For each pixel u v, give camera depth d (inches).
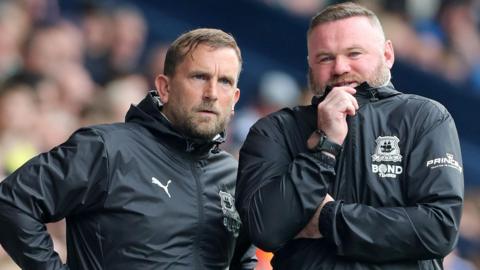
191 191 549.0
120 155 535.8
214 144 559.2
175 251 536.4
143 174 538.6
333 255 503.2
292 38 1389.0
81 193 526.6
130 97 1025.5
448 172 504.7
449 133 518.9
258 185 512.4
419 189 503.2
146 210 532.7
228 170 572.7
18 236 519.2
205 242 547.5
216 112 546.0
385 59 540.7
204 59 544.4
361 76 524.7
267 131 530.3
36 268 522.9
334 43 524.4
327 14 530.6
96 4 1185.4
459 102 1520.7
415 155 510.0
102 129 540.7
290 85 1343.5
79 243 538.3
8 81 959.6
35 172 524.4
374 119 519.8
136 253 528.7
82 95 1046.4
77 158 526.0
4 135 916.6
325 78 527.8
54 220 530.6
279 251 522.3
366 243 491.5
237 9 1369.3
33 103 954.7
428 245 493.0
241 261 589.6
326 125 506.9
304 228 507.2
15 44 1053.8
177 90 549.0
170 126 549.6
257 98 1309.1
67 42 1088.8
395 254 494.3
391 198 505.4
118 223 530.3
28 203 520.1
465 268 1162.6
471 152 1515.7
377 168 510.0
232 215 561.6
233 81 551.2
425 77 1492.4
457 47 1588.3
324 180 499.8
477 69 1599.4
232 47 552.4
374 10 1508.4
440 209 495.8
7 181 525.7
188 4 1336.1
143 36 1240.2
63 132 974.4
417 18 1553.9
